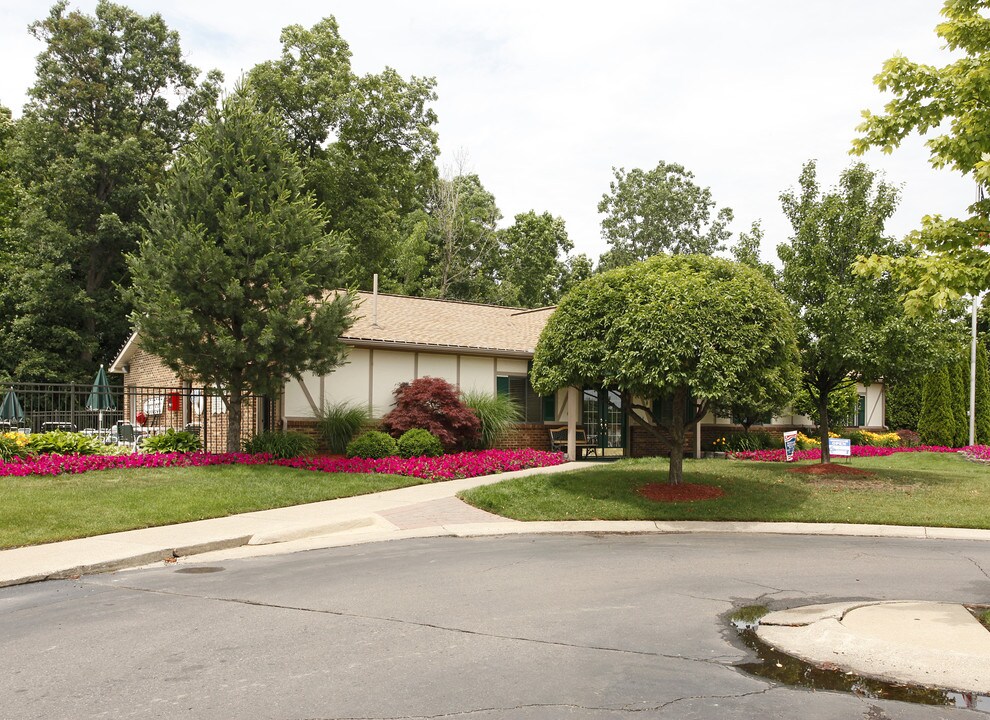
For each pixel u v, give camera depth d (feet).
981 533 38.06
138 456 49.21
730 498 45.16
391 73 121.80
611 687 15.94
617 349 42.29
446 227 153.17
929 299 28.30
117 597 23.84
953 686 16.39
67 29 110.42
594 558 30.94
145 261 49.85
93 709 14.64
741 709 14.83
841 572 28.43
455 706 14.79
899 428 114.62
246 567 28.81
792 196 55.42
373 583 25.85
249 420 61.98
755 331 41.81
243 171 51.26
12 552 29.76
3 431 58.65
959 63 27.84
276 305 49.88
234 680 16.24
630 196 196.24
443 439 60.44
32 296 103.30
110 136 108.58
